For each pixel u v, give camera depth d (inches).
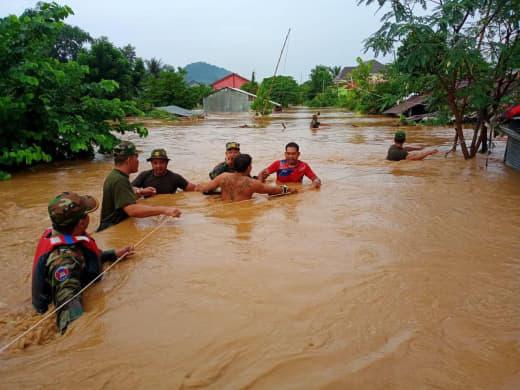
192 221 167.9
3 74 336.2
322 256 125.0
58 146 398.6
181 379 69.9
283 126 818.8
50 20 367.2
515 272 111.7
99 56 1487.5
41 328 92.0
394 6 294.8
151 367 73.4
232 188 206.1
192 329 85.8
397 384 67.6
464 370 70.8
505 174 267.0
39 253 104.6
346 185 241.3
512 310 91.3
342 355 75.7
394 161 341.7
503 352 75.7
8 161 320.8
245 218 170.9
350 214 174.1
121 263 123.0
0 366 75.7
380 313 90.6
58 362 75.8
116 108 405.7
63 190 264.2
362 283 105.7
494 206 184.5
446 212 175.2
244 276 111.4
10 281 124.0
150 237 147.3
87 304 98.3
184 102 1860.2
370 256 124.4
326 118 1189.7
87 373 72.1
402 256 124.2
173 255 128.6
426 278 108.3
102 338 83.3
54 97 378.6
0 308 106.5
